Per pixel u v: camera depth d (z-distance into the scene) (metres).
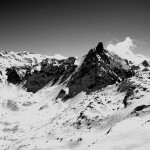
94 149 53.91
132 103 97.50
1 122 191.25
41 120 183.12
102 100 127.12
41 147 86.75
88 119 106.31
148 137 51.09
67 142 86.31
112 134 60.53
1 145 128.25
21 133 155.12
